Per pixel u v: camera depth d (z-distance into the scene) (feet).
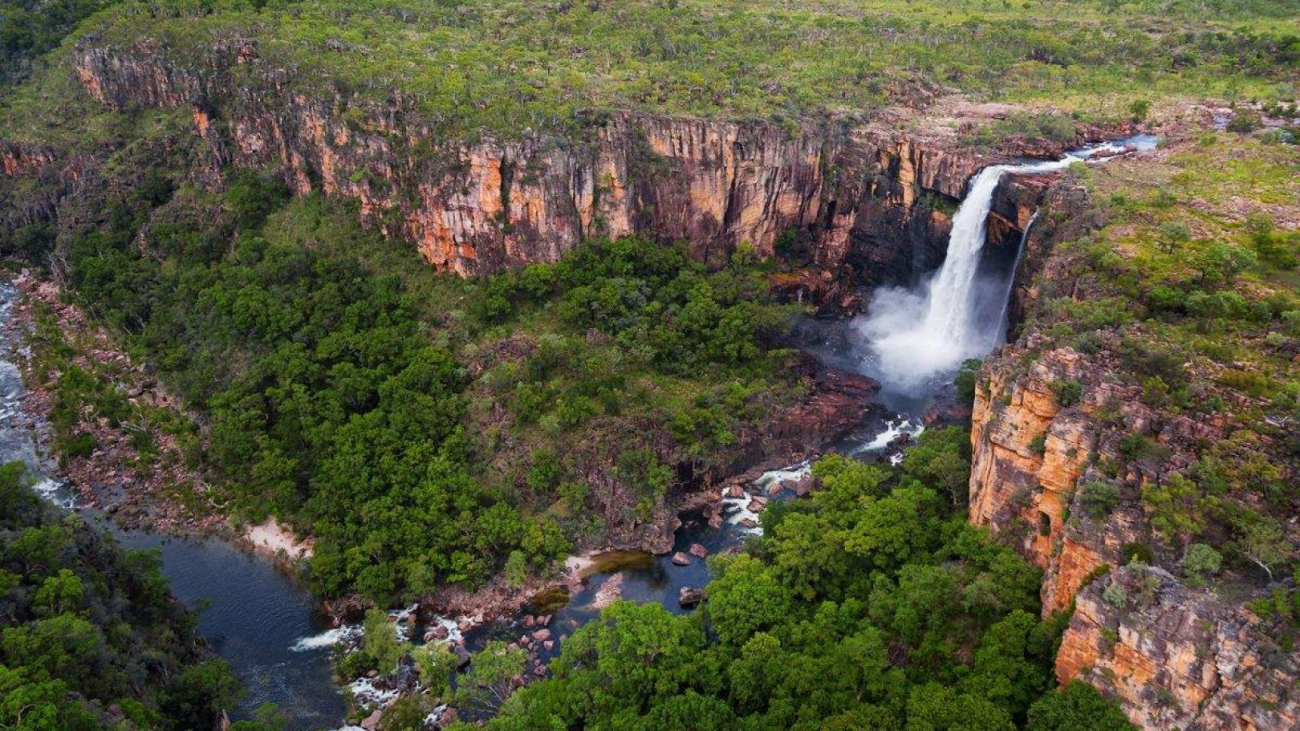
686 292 375.66
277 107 422.82
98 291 425.69
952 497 264.11
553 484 307.78
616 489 307.37
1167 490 178.40
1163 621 162.09
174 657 238.68
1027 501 217.77
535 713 209.97
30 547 220.02
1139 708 165.89
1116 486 186.80
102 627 220.84
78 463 347.97
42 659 190.39
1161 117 415.03
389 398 323.57
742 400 337.72
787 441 340.39
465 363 339.98
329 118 398.83
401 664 252.62
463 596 278.67
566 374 334.24
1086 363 215.51
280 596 284.00
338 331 352.90
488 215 359.25
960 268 380.37
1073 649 177.37
